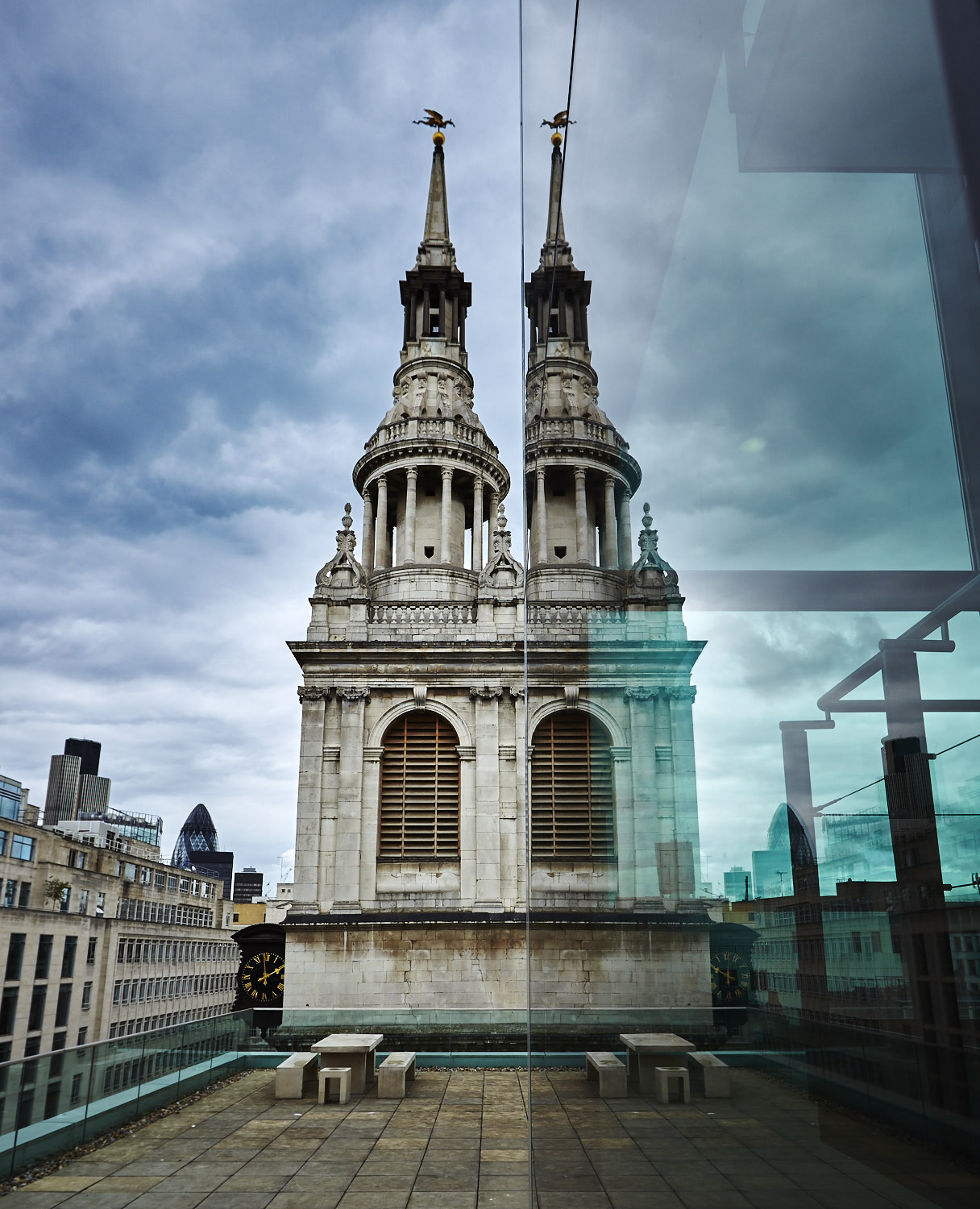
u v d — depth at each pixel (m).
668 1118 2.65
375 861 34.97
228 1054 24.67
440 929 33.50
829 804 1.66
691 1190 2.46
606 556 4.20
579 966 3.85
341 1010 30.94
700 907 2.47
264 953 36.19
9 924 74.38
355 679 36.69
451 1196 13.58
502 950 33.31
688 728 2.60
